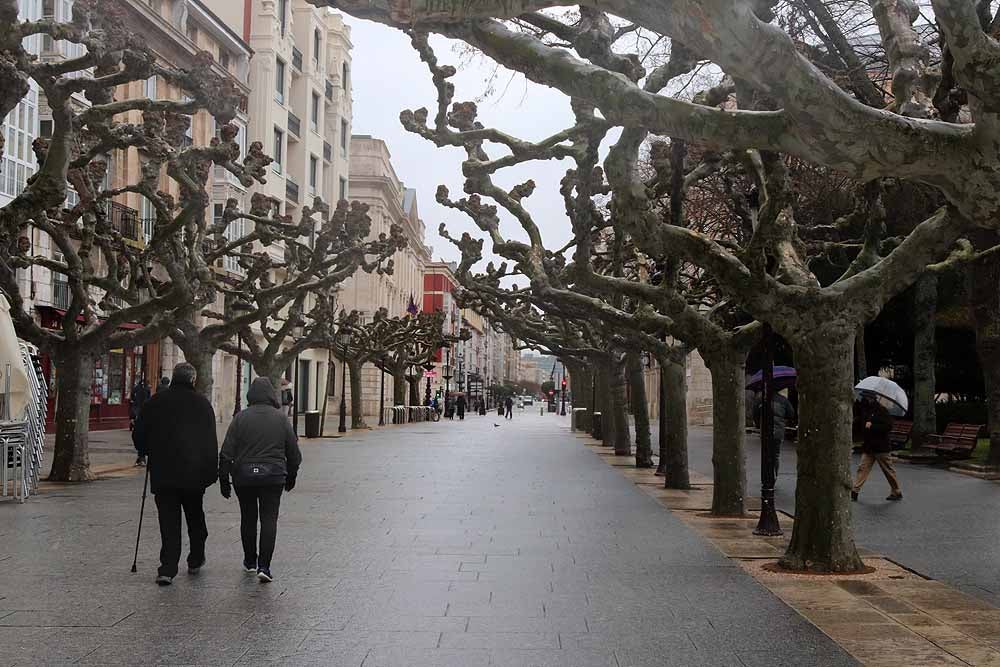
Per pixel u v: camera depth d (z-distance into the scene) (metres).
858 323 9.26
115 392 35.28
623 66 8.00
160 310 17.00
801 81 5.51
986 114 5.59
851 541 9.29
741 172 14.09
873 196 9.81
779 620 7.18
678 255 9.52
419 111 12.30
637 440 22.72
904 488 17.44
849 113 5.70
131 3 32.53
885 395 15.43
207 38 41.72
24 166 27.55
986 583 8.70
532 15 8.11
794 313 9.21
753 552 10.34
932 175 6.01
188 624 6.80
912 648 6.38
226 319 22.97
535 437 39.00
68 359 17.06
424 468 21.62
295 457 8.67
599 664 5.95
